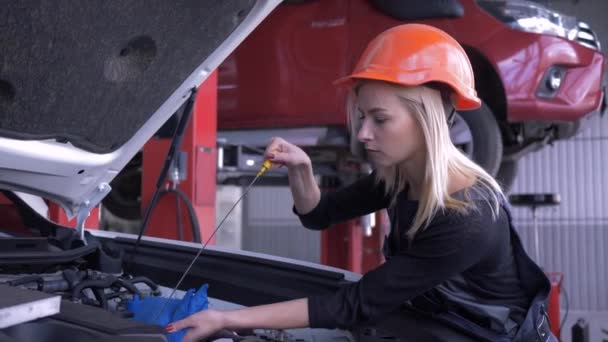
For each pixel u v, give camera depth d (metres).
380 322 0.91
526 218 7.19
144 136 0.96
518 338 0.90
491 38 2.73
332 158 3.26
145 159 2.05
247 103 2.95
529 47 2.72
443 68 0.85
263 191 7.89
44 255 1.02
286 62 2.89
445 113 0.91
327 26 2.83
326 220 1.17
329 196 1.17
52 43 0.69
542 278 0.91
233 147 2.88
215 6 0.78
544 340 0.94
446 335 0.86
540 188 7.11
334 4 2.84
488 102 2.92
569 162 7.04
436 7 2.71
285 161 1.08
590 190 6.99
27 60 0.69
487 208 0.85
